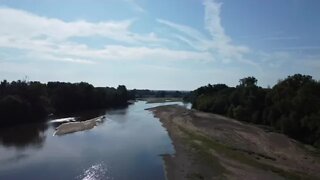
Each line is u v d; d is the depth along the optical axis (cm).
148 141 6125
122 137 6575
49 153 5141
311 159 4722
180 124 8375
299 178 3825
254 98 9106
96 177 3969
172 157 4888
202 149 5319
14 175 4038
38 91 10331
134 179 3903
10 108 8694
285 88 8025
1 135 6894
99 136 6694
